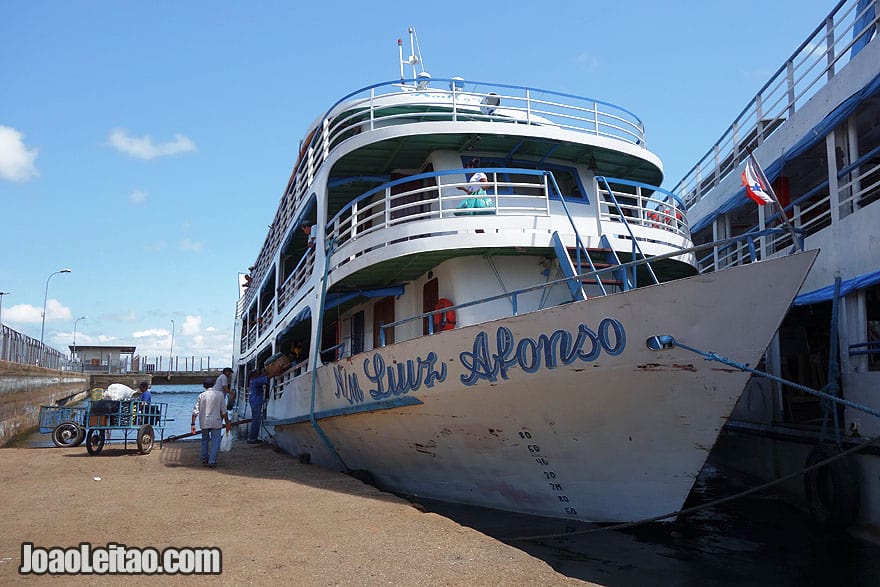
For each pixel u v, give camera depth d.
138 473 11.15
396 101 11.98
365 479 11.12
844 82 10.15
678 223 11.55
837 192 10.52
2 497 8.70
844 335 9.68
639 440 7.33
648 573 6.61
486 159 11.21
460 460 8.95
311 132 13.54
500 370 7.73
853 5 10.41
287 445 15.30
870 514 8.08
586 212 11.15
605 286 9.96
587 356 7.08
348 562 5.50
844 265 10.23
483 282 9.82
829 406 9.18
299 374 13.97
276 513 7.50
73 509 7.82
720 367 6.62
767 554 7.37
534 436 7.93
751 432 11.94
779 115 13.29
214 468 11.88
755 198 7.78
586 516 8.04
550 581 5.00
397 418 9.34
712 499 10.77
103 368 63.34
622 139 11.24
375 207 12.61
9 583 5.04
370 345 12.94
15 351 25.28
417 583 4.96
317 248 12.36
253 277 25.11
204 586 4.93
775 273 6.25
